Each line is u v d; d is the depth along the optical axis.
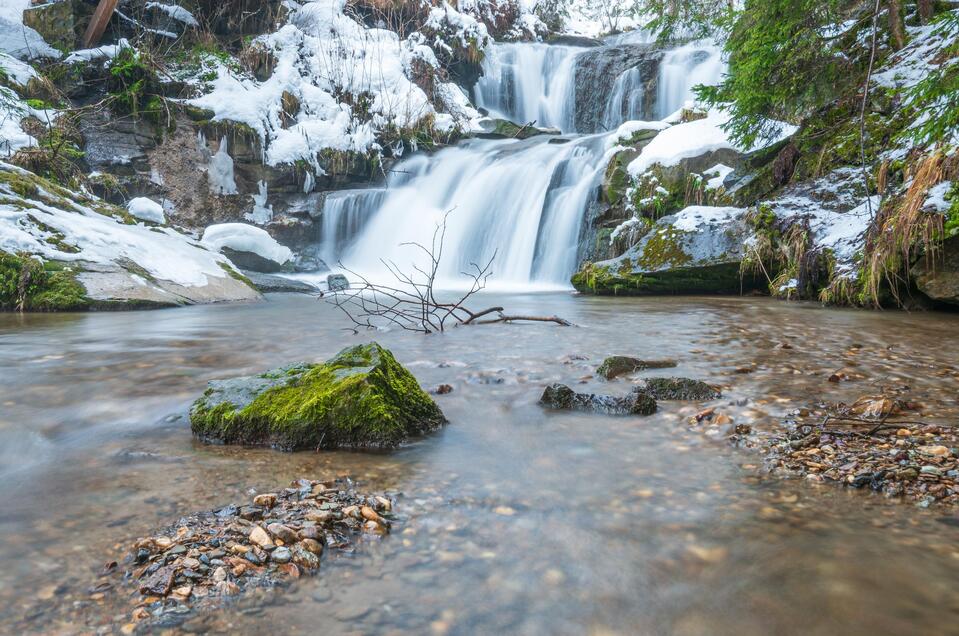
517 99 24.64
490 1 26.34
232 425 3.17
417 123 19.31
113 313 8.88
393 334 6.71
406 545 2.04
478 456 2.92
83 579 1.84
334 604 1.71
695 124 14.20
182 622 1.63
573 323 7.35
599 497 2.42
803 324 7.00
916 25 11.48
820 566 1.87
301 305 10.30
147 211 12.76
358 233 17.33
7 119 13.59
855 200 9.70
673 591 1.75
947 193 7.61
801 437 3.05
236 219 16.67
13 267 9.05
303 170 17.17
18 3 17.19
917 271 7.84
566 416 3.56
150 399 3.96
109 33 17.61
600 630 1.59
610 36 29.95
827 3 10.18
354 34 21.05
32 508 2.35
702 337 6.18
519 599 1.73
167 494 2.49
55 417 3.59
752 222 10.84
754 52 10.54
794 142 11.48
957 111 6.57
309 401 3.16
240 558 1.93
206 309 9.55
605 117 22.38
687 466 2.74
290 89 18.20
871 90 10.58
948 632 1.54
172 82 16.67
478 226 16.56
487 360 5.06
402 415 3.23
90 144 15.20
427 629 1.60
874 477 2.49
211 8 19.28
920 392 3.87
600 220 14.35
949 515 2.19
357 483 2.60
